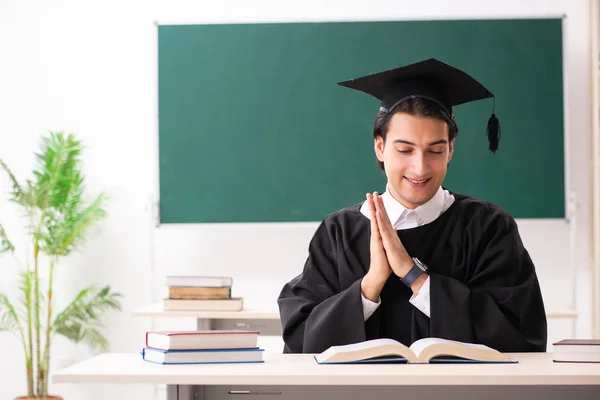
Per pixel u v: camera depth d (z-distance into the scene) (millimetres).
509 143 5352
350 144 5402
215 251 5559
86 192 5598
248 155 5441
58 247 5125
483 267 2367
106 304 5270
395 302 2334
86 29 5641
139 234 5594
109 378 1828
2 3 5652
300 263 5508
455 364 1959
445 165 2293
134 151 5598
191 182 5453
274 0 5539
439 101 2320
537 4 5441
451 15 5375
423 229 2393
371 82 2393
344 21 5402
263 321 4441
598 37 5203
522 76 5348
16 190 5598
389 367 1899
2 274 5621
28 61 5641
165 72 5469
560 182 5344
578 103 5434
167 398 2064
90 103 5621
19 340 5629
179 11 5598
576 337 5402
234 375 1809
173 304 4332
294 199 5418
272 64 5434
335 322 2250
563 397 2049
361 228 2455
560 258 5422
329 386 2098
